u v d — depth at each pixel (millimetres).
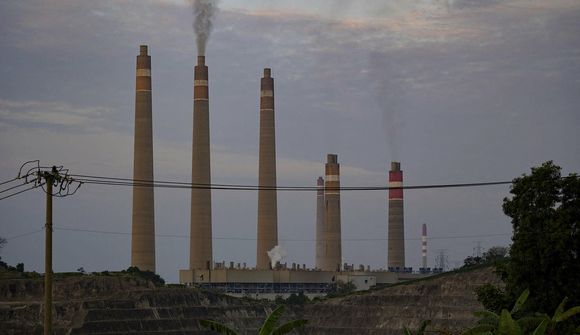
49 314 82500
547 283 110750
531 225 113125
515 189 116688
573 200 113125
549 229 110562
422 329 94875
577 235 111188
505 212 117812
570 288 109688
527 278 112000
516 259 112750
